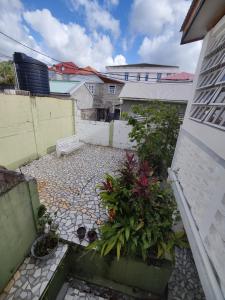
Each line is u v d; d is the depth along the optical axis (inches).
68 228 94.3
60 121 229.1
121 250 73.6
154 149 166.6
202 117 84.4
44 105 192.9
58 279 75.1
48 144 212.2
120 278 81.4
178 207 92.8
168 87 333.7
